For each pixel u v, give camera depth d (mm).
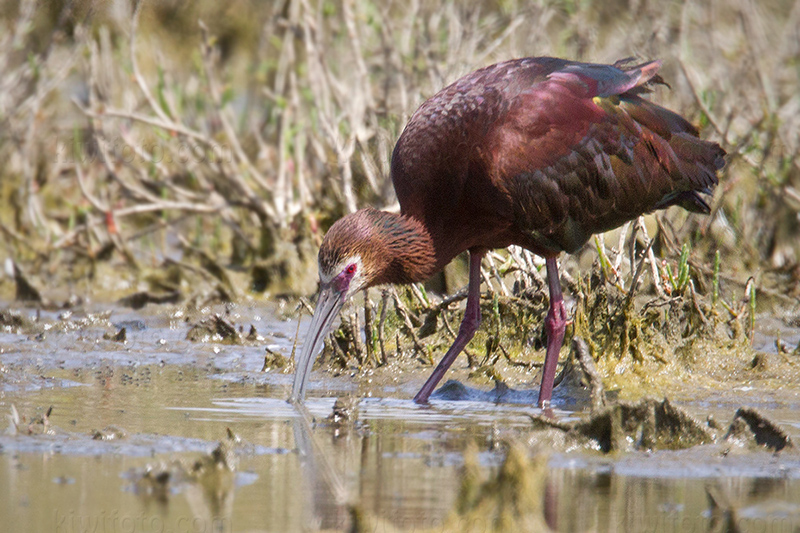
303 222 16156
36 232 17891
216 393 10367
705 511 6531
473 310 10820
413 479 7137
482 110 10281
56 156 19859
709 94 17469
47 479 7023
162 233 16938
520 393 10594
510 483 6109
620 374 10836
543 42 19016
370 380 11289
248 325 14375
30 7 19625
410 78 17312
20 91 19891
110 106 18953
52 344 12922
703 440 8242
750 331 11797
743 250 15250
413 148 10430
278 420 9125
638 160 10844
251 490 6852
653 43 18125
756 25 21016
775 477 7375
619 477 7367
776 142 17078
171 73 20781
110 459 7578
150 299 15672
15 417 8500
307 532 6020
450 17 17812
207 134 18422
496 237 10789
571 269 14102
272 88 21453
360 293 13891
